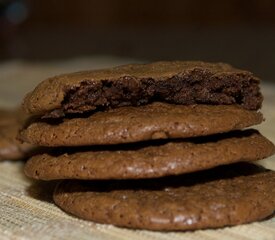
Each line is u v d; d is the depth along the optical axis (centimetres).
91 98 20
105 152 20
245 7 69
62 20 77
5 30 64
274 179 21
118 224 19
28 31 74
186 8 72
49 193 22
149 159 19
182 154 19
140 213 19
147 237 19
